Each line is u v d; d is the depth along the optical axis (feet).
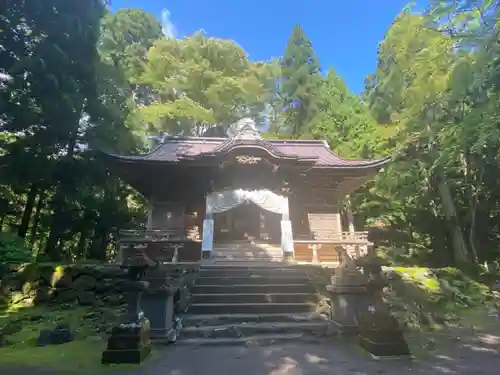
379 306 23.48
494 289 41.78
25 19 50.70
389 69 72.33
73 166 52.44
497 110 29.89
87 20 54.95
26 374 18.26
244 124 57.06
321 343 23.98
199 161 53.26
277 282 36.52
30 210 55.36
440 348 23.41
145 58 107.45
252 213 71.15
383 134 75.97
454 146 46.32
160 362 20.24
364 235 55.83
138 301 22.16
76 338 25.62
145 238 52.13
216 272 38.14
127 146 64.85
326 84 110.01
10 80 47.88
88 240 74.84
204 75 98.99
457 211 65.00
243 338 24.81
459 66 31.83
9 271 40.24
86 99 56.18
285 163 54.24
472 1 29.99
